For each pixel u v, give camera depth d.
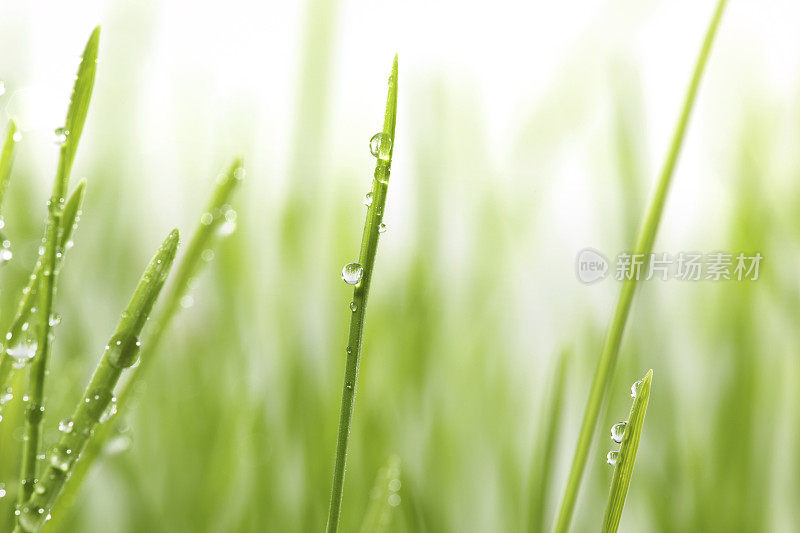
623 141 0.90
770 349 0.90
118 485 0.86
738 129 0.98
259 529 0.85
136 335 0.50
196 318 0.97
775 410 0.89
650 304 0.86
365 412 0.88
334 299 0.96
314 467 0.86
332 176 1.00
